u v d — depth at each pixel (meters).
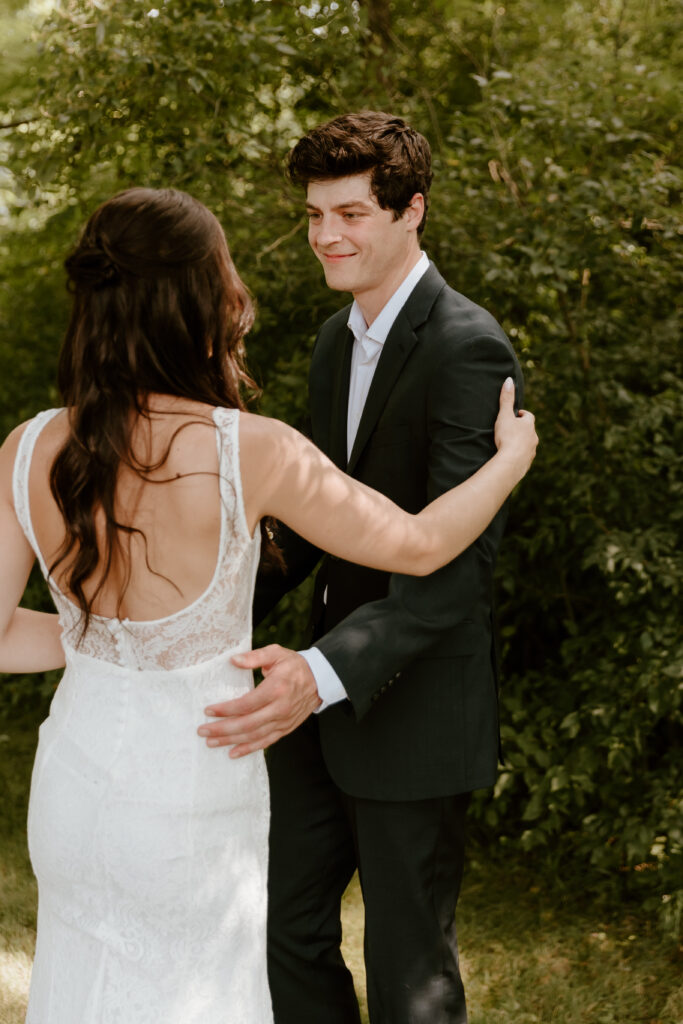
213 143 3.25
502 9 3.97
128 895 1.46
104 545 1.42
